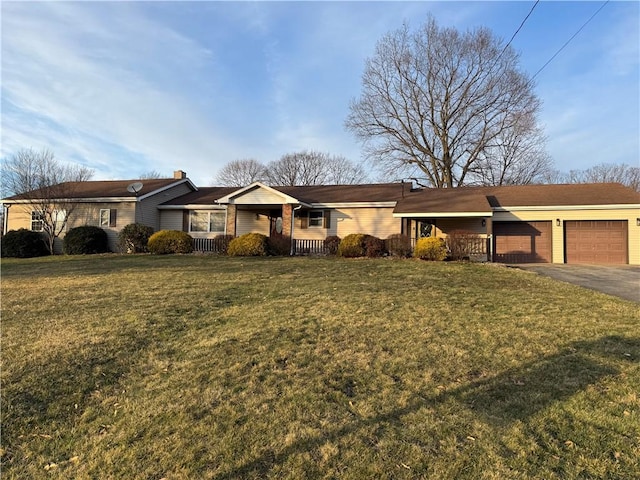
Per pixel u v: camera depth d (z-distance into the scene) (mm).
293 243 17891
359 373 4078
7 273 11992
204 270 11891
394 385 3791
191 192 24281
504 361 4336
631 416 3137
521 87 26953
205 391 3717
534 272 12047
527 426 3020
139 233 19031
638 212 16000
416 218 17672
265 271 11594
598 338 5055
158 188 21312
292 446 2822
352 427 3057
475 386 3734
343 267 12484
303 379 3945
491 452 2689
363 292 8203
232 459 2684
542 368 4121
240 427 3086
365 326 5688
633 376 3883
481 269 11930
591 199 16875
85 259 16172
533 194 18469
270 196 18312
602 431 2938
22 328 5785
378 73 30016
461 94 28453
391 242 15844
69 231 19672
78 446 2904
